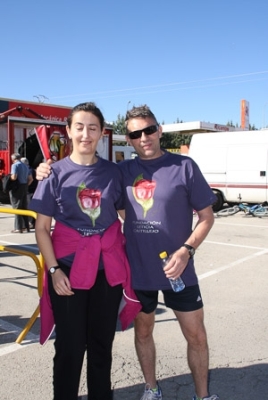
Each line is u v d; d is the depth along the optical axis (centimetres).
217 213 1380
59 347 250
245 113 3484
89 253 246
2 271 664
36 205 251
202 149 1468
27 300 523
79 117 249
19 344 393
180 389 321
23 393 312
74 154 256
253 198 1381
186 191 267
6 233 1020
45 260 251
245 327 441
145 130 262
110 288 255
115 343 399
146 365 295
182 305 269
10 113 1546
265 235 1022
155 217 264
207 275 647
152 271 268
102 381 264
